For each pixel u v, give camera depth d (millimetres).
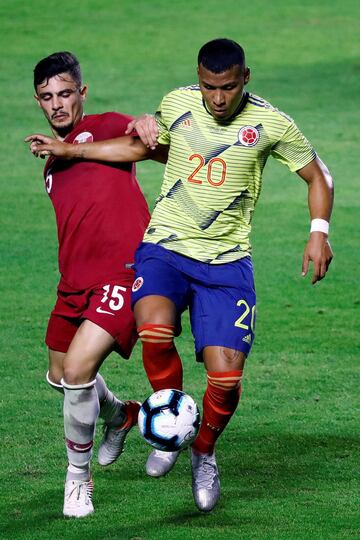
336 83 76062
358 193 53031
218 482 20547
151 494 22047
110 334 20750
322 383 29844
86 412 20688
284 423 26641
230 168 19922
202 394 29016
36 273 41250
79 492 20922
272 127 19953
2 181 54594
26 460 24094
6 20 92812
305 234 46781
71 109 22375
